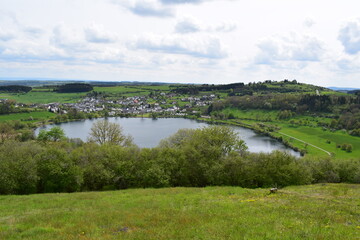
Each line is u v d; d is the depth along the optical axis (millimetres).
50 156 40312
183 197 26750
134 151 47250
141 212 20172
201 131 56156
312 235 13172
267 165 42688
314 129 173750
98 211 21172
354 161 56062
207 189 32969
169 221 17109
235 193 29281
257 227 14781
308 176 44531
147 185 40812
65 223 17484
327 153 118000
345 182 52625
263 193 28406
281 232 13680
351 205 21734
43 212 21219
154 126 192125
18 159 39594
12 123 148500
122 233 14891
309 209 19797
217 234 13820
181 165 43219
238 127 197750
